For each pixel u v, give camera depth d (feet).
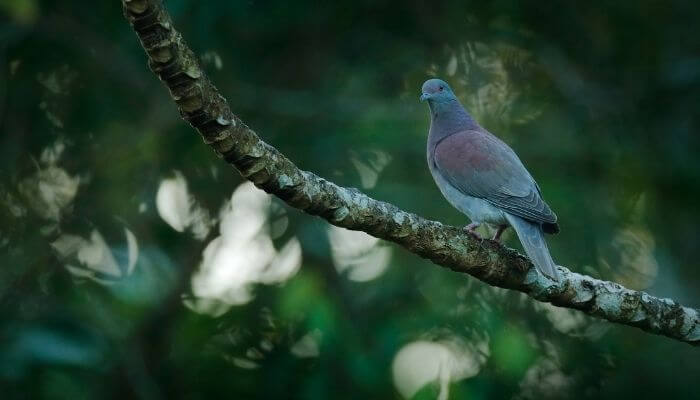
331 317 35.29
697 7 45.34
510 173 31.78
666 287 45.32
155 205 41.60
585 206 42.09
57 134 42.88
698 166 43.93
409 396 37.06
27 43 41.60
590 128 44.55
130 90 42.65
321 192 22.49
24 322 36.37
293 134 42.24
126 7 18.38
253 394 38.70
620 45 45.39
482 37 44.19
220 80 42.37
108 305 37.40
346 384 36.73
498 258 25.61
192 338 38.37
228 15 40.14
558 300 26.35
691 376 43.93
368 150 42.16
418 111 42.75
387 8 43.45
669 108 45.19
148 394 37.81
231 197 42.16
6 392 36.14
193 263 41.39
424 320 37.73
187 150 41.39
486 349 39.11
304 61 43.78
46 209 42.55
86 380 36.47
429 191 41.22
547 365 43.32
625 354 43.42
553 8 44.37
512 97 44.70
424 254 24.76
